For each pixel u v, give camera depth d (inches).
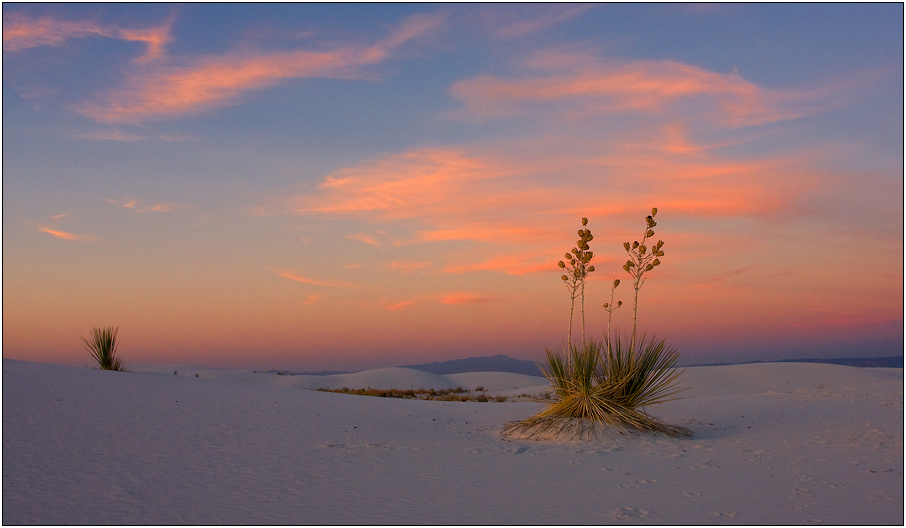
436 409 649.6
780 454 383.2
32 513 231.8
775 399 673.0
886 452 379.6
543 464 357.7
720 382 1389.0
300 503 256.1
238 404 560.7
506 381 1736.0
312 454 371.2
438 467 342.6
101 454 343.9
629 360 482.3
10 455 328.5
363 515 238.5
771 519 233.0
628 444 425.1
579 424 461.7
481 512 244.8
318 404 612.4
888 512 243.1
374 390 1258.0
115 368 740.7
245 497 264.8
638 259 487.2
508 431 487.2
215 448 376.2
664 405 665.6
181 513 237.0
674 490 287.3
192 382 666.8
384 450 394.3
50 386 539.2
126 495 262.8
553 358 508.4
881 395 641.6
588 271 496.7
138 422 442.9
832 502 261.1
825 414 537.0
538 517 237.1
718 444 428.8
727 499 268.4
